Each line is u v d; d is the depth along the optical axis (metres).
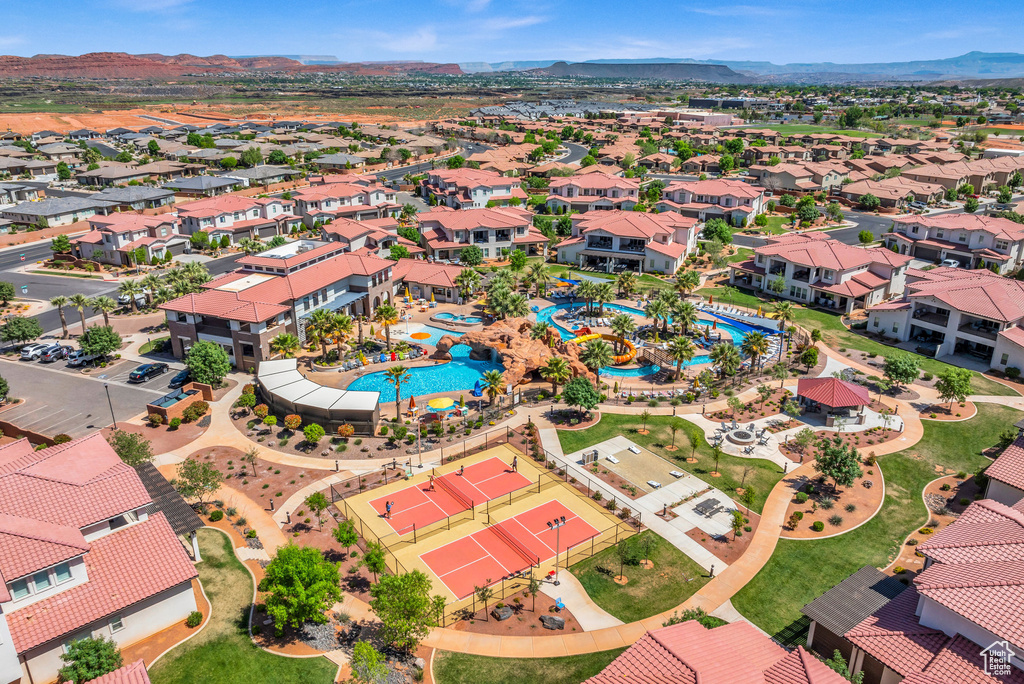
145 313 112.06
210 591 51.34
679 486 66.56
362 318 111.19
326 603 48.16
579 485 66.94
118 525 50.72
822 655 45.91
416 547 57.53
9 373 89.56
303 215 172.88
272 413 80.06
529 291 127.38
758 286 133.00
